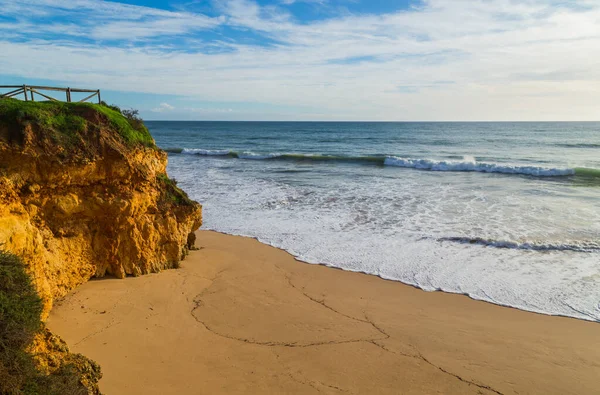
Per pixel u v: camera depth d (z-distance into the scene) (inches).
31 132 362.6
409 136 3157.0
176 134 3550.7
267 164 1481.3
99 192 414.6
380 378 292.8
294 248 581.3
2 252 244.7
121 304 383.9
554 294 436.1
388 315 393.4
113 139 422.9
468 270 498.3
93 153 400.8
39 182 368.5
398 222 693.9
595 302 418.0
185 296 416.2
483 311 403.2
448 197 880.3
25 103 391.9
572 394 279.9
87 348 310.0
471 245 579.5
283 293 437.4
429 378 294.2
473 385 287.4
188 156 1765.5
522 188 978.1
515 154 1786.4
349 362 311.1
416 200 854.5
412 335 354.9
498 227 652.7
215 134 3585.1
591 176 1157.7
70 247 400.5
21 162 355.6
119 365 293.1
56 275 378.0
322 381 287.6
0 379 190.2
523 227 650.8
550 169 1195.3
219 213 762.8
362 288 454.9
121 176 424.2
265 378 288.5
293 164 1483.8
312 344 335.6
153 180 471.2
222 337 342.3
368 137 3083.2
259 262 527.5
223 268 504.1
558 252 546.3
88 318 353.4
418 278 480.4
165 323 359.9
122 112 491.5
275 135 3440.0
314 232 650.2
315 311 397.4
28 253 324.8
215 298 417.1
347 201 851.4
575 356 326.3
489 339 350.9
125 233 438.6
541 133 3412.9
